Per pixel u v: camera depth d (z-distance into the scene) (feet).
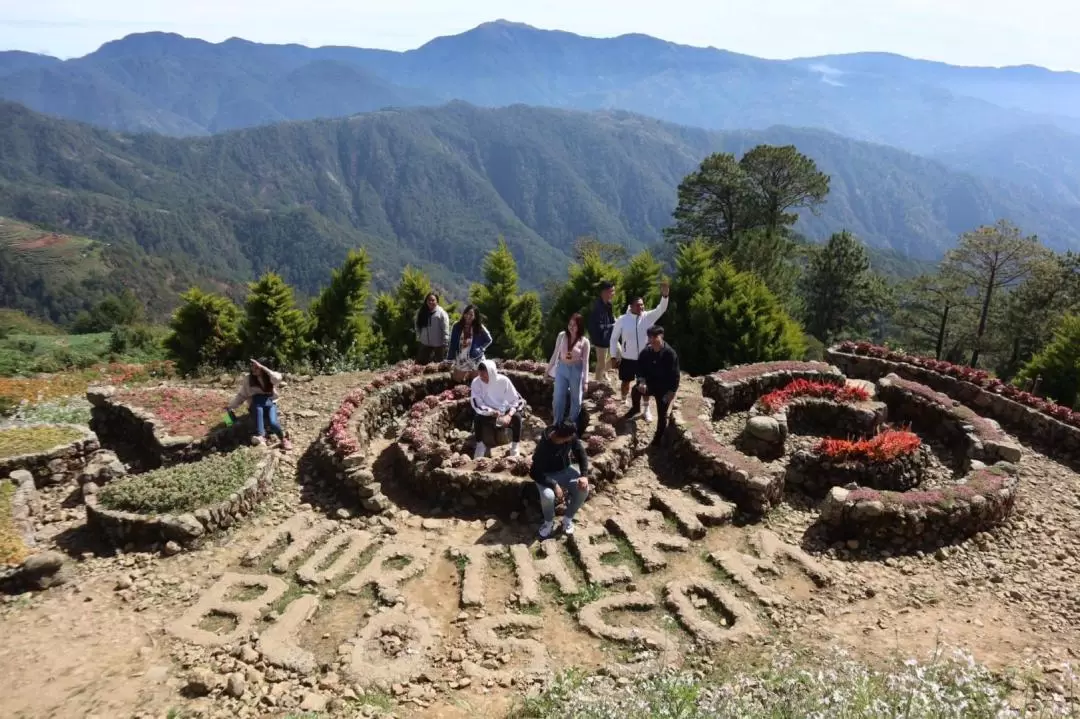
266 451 32.35
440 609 22.17
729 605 22.04
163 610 22.06
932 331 156.35
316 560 24.63
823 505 27.76
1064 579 24.59
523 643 20.18
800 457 32.12
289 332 59.57
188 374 57.11
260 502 29.48
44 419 46.96
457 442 36.52
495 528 27.81
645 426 36.99
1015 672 18.66
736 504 29.30
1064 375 48.16
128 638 20.52
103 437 41.83
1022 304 131.85
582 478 26.35
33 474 34.60
